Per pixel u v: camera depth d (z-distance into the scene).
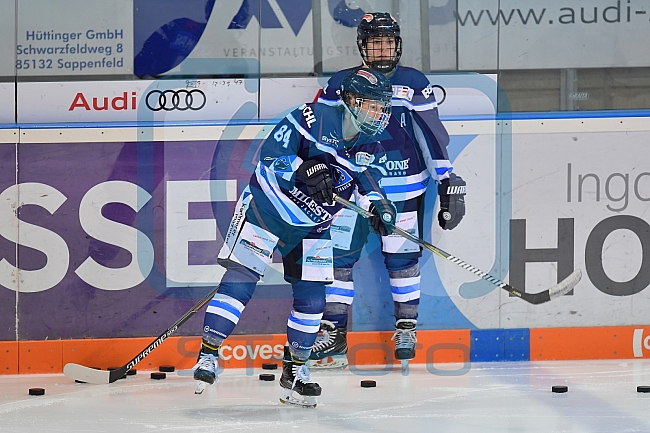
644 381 14.04
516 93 16.09
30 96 15.54
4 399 13.10
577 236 15.91
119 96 15.66
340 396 13.19
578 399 12.78
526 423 11.40
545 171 15.83
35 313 15.27
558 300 15.88
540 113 16.02
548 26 16.02
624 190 15.93
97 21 15.57
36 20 15.49
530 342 15.86
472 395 13.14
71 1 15.52
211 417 11.86
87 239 15.30
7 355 15.18
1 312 15.20
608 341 15.93
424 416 11.84
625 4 16.03
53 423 11.54
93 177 15.28
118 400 13.01
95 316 15.35
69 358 15.28
